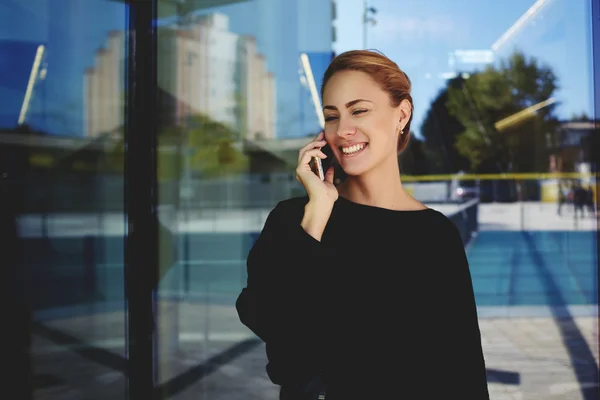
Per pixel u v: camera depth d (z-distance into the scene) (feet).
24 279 15.14
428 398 2.84
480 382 3.00
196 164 21.20
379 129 3.04
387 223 3.01
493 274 20.53
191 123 20.07
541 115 24.73
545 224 24.07
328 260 2.78
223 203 23.71
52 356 11.71
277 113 23.71
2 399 10.14
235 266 20.93
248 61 22.66
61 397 10.34
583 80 22.88
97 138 16.22
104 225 17.04
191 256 21.04
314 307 2.75
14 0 14.96
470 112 25.03
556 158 24.91
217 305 17.10
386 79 3.05
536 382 11.80
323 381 2.78
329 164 3.25
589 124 23.72
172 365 12.35
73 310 14.28
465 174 26.45
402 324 2.84
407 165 26.30
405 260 2.92
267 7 22.85
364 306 2.82
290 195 24.90
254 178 24.30
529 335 15.17
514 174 25.70
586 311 17.22
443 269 2.97
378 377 2.79
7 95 15.38
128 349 8.29
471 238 24.40
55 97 15.62
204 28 20.18
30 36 15.08
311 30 22.94
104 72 15.44
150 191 8.23
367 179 3.18
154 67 8.13
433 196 26.37
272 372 2.85
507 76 24.06
